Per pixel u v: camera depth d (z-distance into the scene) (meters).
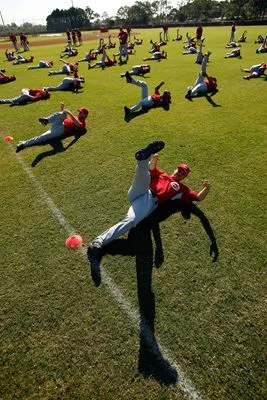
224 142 6.16
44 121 6.29
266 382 2.37
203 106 8.47
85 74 13.98
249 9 54.62
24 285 3.24
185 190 4.17
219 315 2.87
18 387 2.40
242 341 2.65
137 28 64.00
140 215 3.70
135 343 2.66
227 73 12.49
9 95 10.99
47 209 4.41
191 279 3.23
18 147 6.31
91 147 6.22
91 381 2.41
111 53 21.22
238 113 7.81
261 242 3.68
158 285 3.17
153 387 2.35
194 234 3.82
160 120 7.54
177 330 2.75
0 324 2.87
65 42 36.38
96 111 8.43
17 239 3.87
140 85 8.23
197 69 13.66
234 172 5.10
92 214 4.26
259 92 9.60
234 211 4.20
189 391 2.32
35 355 2.61
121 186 4.85
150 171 4.14
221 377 2.41
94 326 2.81
